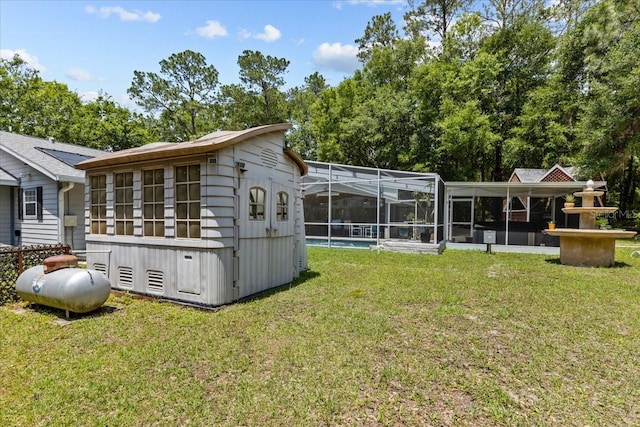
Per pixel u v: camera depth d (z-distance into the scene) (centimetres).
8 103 2117
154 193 528
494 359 314
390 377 279
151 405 240
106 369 293
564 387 266
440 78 2108
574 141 1786
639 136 1438
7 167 1020
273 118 2725
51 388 261
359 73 2669
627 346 341
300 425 219
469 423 222
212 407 238
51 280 445
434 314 443
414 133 2111
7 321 423
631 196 2308
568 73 1848
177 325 404
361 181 1334
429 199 1237
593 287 595
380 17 2628
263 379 276
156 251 523
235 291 502
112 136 2339
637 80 1337
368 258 997
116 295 549
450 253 1132
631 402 246
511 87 2127
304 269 764
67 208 936
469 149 2048
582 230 844
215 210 473
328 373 286
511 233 1333
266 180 578
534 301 505
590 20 1675
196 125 2698
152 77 2444
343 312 450
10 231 1017
